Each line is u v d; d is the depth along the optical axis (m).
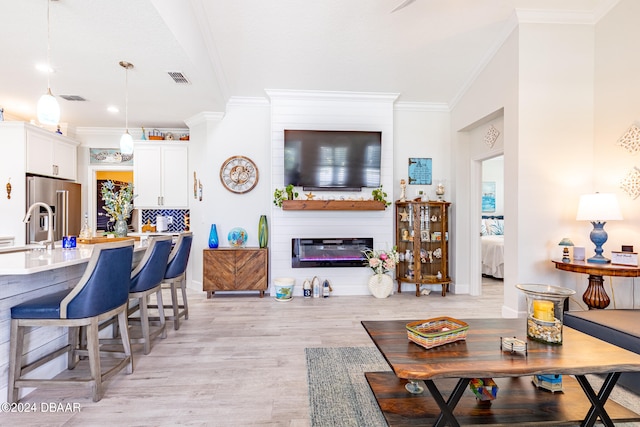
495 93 3.87
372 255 4.61
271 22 3.42
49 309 1.91
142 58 3.04
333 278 4.71
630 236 3.11
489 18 3.49
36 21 2.45
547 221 3.44
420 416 1.66
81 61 3.12
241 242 4.67
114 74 3.41
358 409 1.90
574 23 3.46
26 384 1.92
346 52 3.91
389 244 4.78
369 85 4.53
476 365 1.47
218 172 4.78
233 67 4.10
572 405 1.73
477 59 4.09
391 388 1.94
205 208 4.82
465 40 3.78
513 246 3.51
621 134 3.19
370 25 3.53
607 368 1.47
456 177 4.86
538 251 3.43
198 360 2.55
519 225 3.43
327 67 4.15
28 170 4.21
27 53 2.95
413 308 4.01
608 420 1.54
